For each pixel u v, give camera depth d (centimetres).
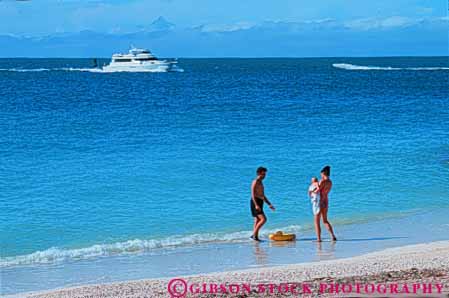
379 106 10312
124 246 2862
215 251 2764
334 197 3881
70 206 3609
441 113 9175
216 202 3722
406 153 5528
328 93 13438
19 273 2456
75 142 6041
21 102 11012
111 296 1986
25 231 3112
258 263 2542
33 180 4278
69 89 14625
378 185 4225
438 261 2312
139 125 7481
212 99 11694
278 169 4709
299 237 3003
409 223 3275
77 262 2614
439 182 4338
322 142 6125
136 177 4394
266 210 3544
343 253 2677
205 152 5447
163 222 3281
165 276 2372
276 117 8462
